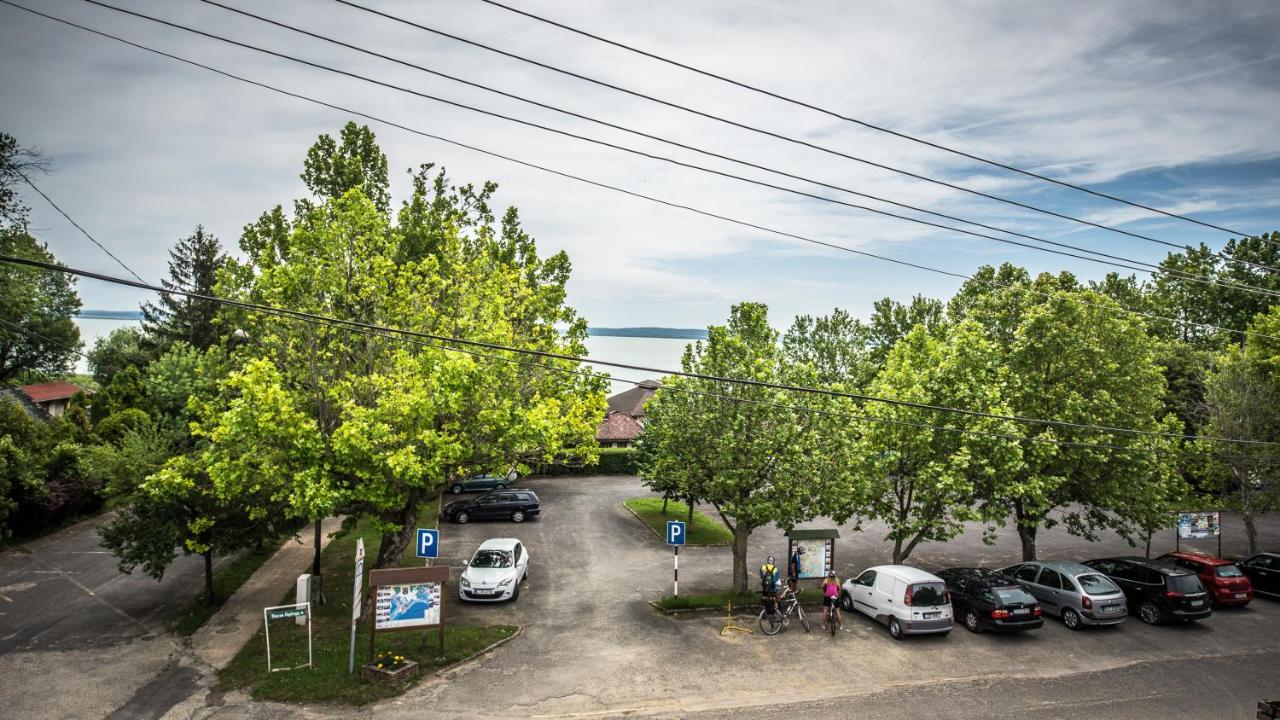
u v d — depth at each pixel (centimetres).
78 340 5234
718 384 2198
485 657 1752
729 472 2105
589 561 2752
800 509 2142
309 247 2072
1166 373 4206
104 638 1852
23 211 2936
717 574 2589
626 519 3547
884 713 1479
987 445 2222
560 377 2223
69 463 3175
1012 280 4897
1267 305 5147
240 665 1675
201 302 4878
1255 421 2861
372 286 2020
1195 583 2058
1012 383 2486
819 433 2206
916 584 1925
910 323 5397
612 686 1593
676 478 2233
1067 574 2089
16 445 3003
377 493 1766
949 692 1590
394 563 2039
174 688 1556
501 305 2122
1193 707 1533
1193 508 3750
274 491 1872
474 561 2294
